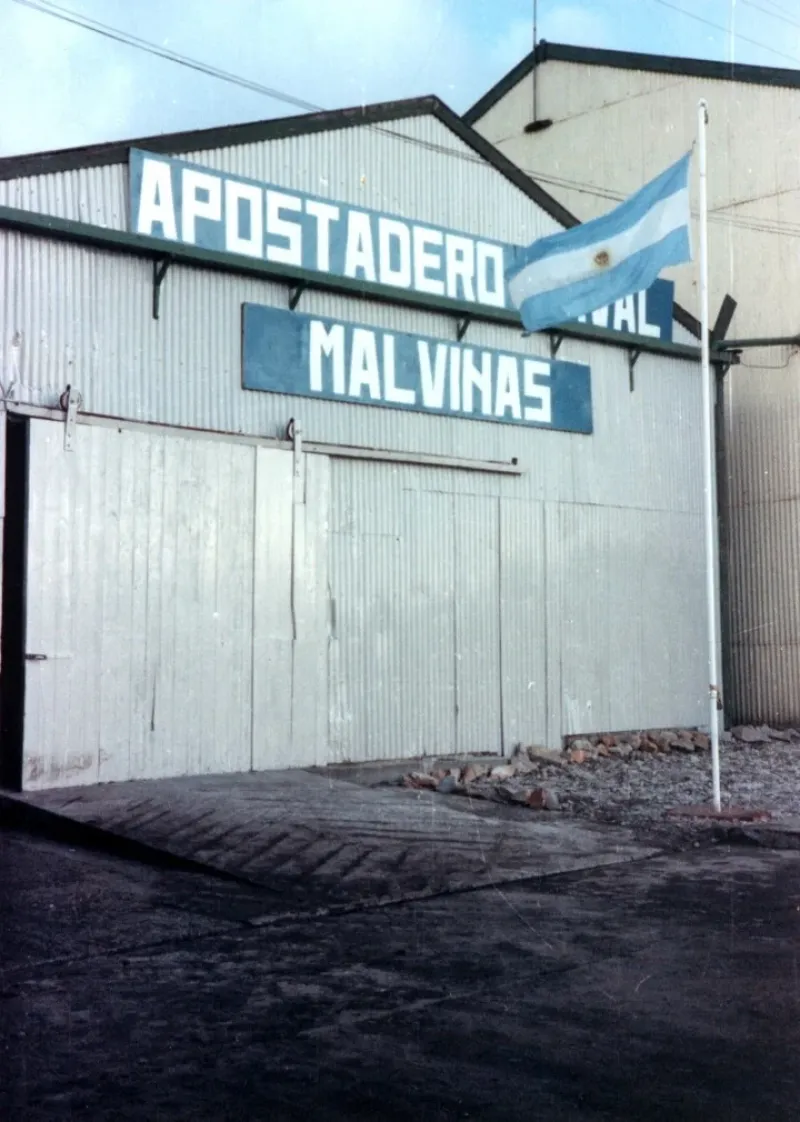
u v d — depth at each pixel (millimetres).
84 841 9664
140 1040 5324
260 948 6930
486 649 14867
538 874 9125
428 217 14719
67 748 11117
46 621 11047
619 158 21656
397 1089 4770
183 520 12070
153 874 8750
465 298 14992
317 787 11930
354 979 6301
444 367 14664
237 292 12852
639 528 16875
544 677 15469
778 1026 5551
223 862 8883
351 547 13664
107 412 11734
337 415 13617
